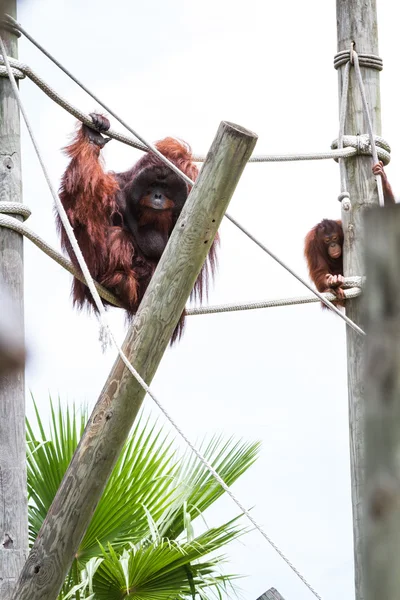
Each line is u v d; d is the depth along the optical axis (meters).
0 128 9.45
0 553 8.66
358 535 11.76
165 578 10.94
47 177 8.76
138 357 8.20
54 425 11.50
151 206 12.29
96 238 11.58
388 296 2.44
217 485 11.97
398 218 2.45
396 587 2.33
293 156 12.14
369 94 12.92
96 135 11.49
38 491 11.42
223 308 11.76
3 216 9.22
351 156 12.83
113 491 11.09
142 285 12.52
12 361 2.13
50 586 8.09
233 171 8.12
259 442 12.47
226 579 11.49
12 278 9.27
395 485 2.36
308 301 12.27
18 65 9.59
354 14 12.98
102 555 10.96
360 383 12.20
